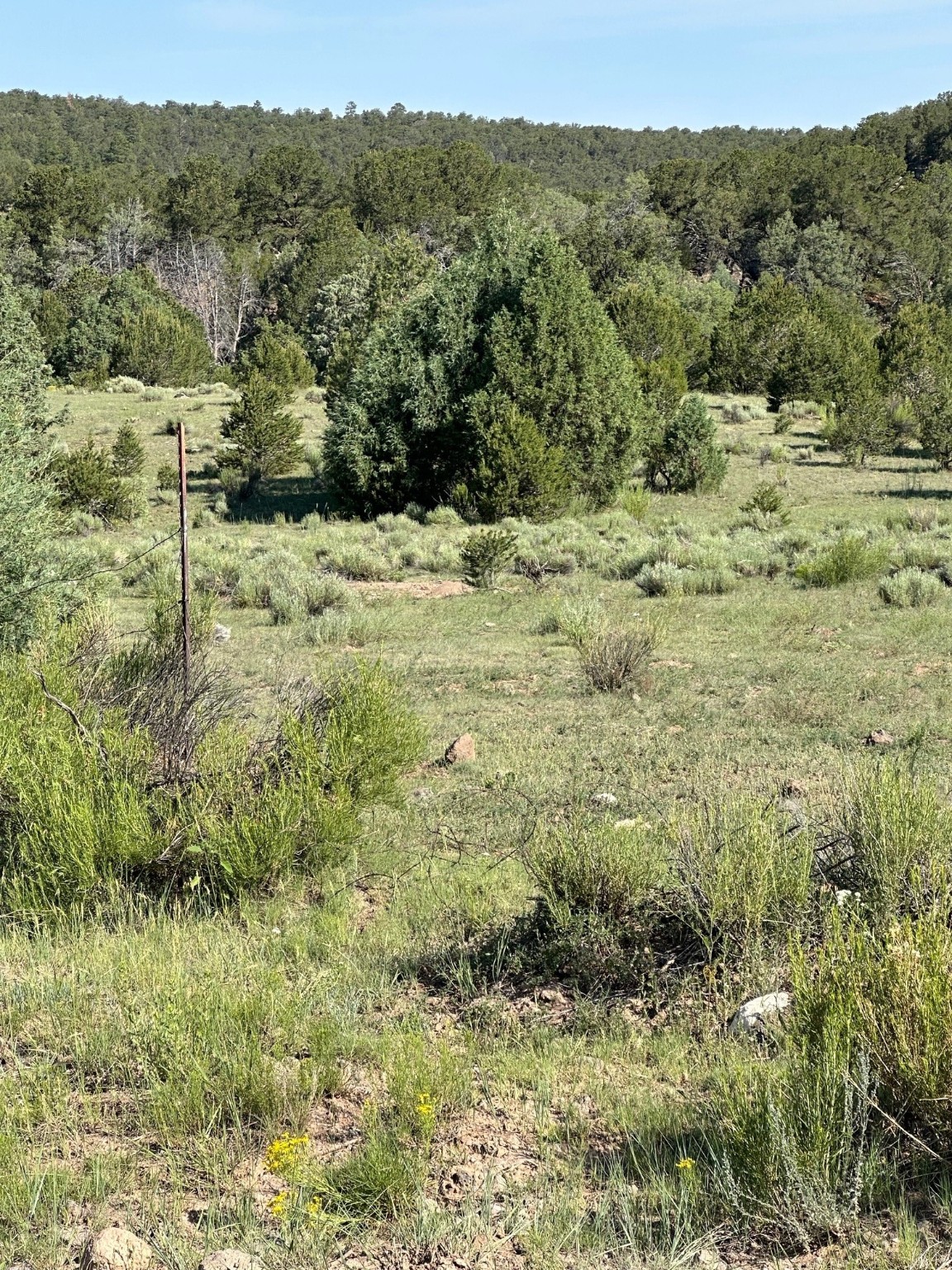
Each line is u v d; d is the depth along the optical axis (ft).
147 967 18.89
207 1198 12.75
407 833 27.53
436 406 115.55
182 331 227.20
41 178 446.60
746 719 39.14
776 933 17.94
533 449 109.19
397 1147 13.02
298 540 100.27
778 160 498.28
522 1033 16.80
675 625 59.67
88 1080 15.65
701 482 126.41
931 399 140.97
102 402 184.96
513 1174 12.99
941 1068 12.42
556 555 85.40
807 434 164.04
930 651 49.70
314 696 30.12
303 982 18.51
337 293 271.90
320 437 158.81
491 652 54.90
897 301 410.31
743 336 213.87
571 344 114.93
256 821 24.06
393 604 72.38
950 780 29.22
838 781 28.58
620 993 18.08
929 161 604.49
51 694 27.45
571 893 19.62
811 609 62.23
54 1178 12.59
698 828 20.62
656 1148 13.29
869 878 19.01
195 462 146.51
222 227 468.34
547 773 32.81
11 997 18.19
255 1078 14.49
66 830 22.77
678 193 480.23
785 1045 14.24
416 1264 11.35
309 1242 11.52
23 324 79.51
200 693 28.43
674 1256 11.09
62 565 40.55
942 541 84.43
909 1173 12.25
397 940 20.81
